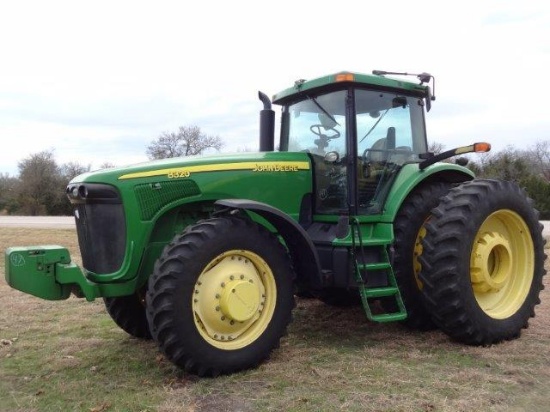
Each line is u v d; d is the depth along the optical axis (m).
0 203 37.81
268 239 3.82
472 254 4.33
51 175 37.31
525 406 3.05
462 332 4.17
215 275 3.61
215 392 3.29
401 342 4.35
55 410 3.08
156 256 3.94
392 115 4.82
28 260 3.47
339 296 5.17
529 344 4.28
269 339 3.77
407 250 4.59
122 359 3.99
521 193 4.63
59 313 5.53
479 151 4.31
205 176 4.05
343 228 4.30
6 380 3.58
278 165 4.42
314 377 3.52
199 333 3.46
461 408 3.00
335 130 4.58
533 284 4.62
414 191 4.79
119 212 3.77
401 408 3.01
